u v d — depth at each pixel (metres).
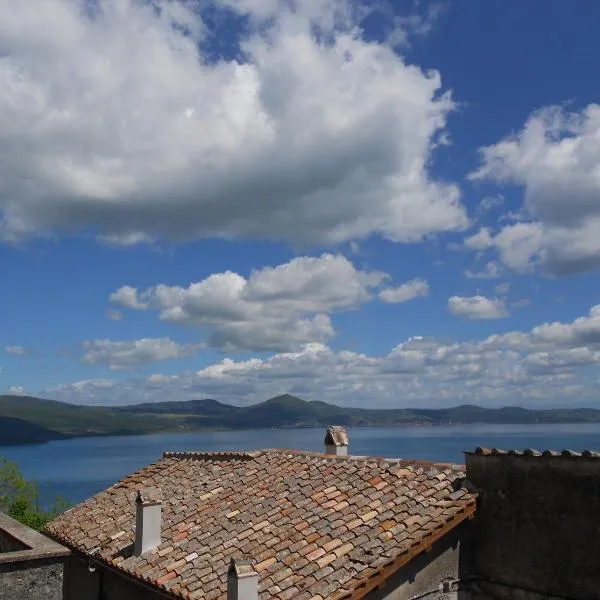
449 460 97.19
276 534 13.76
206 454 21.64
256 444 168.12
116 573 15.31
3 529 10.24
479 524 12.65
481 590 12.38
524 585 11.75
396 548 11.60
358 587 10.83
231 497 16.95
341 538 12.70
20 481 31.84
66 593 18.36
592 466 11.01
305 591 11.16
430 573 12.02
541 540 11.60
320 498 14.98
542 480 11.70
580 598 10.97
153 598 14.19
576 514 11.16
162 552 14.82
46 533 19.81
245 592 10.81
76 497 85.12
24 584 8.38
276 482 16.92
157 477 21.41
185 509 17.16
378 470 15.34
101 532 17.80
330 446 19.91
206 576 12.91
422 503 13.08
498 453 12.45
